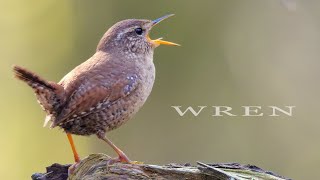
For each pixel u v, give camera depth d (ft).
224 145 46.50
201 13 47.75
